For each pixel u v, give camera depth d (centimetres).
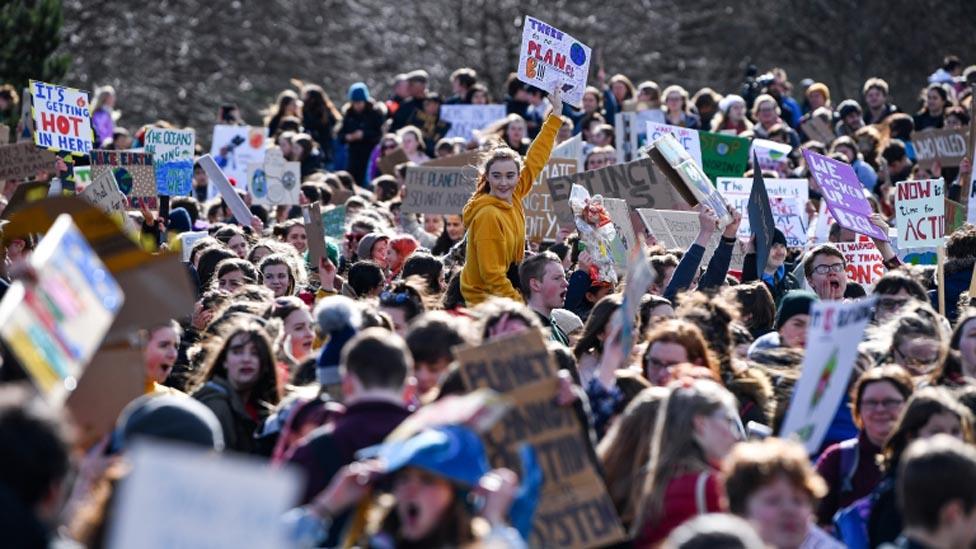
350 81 9262
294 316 1862
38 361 989
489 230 2228
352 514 1169
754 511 1155
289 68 9312
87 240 1184
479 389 1249
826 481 1529
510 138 4234
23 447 920
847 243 2817
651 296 1892
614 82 5138
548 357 1268
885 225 2802
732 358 1730
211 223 3728
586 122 4916
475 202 2259
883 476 1430
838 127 5059
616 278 2345
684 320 1677
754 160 2492
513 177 2259
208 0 9269
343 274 2986
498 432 1241
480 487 1059
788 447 1170
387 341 1248
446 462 1043
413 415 1235
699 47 9200
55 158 3130
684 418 1287
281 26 9338
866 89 5256
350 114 5216
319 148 5112
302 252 3053
